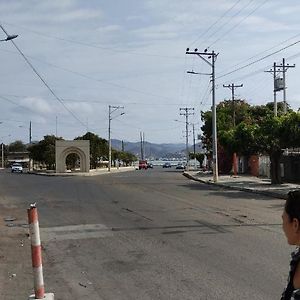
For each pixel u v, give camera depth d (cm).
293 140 3147
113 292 756
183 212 1836
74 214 1856
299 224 248
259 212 1814
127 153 16288
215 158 4191
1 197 2800
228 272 848
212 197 2584
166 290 750
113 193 2914
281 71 5022
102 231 1409
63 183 4225
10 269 965
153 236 1282
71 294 752
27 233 1459
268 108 7281
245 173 5869
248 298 689
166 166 13650
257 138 3503
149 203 2231
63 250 1137
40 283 681
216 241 1170
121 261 984
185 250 1068
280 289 729
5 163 14675
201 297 703
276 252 1010
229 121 6881
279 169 3584
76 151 7825
